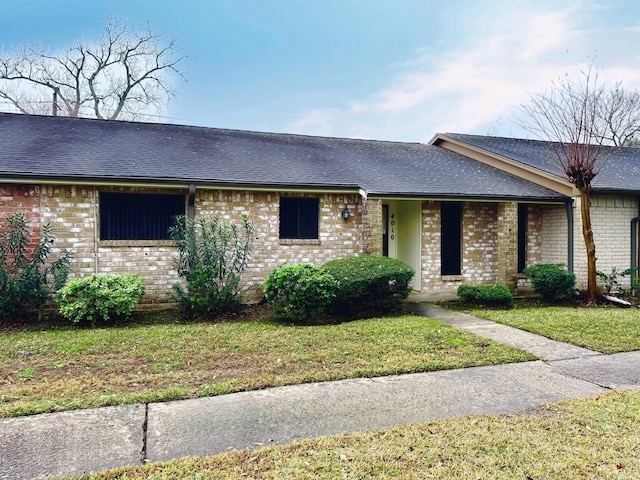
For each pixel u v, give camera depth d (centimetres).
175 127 1278
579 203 1059
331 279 795
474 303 980
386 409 398
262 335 670
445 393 439
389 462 306
